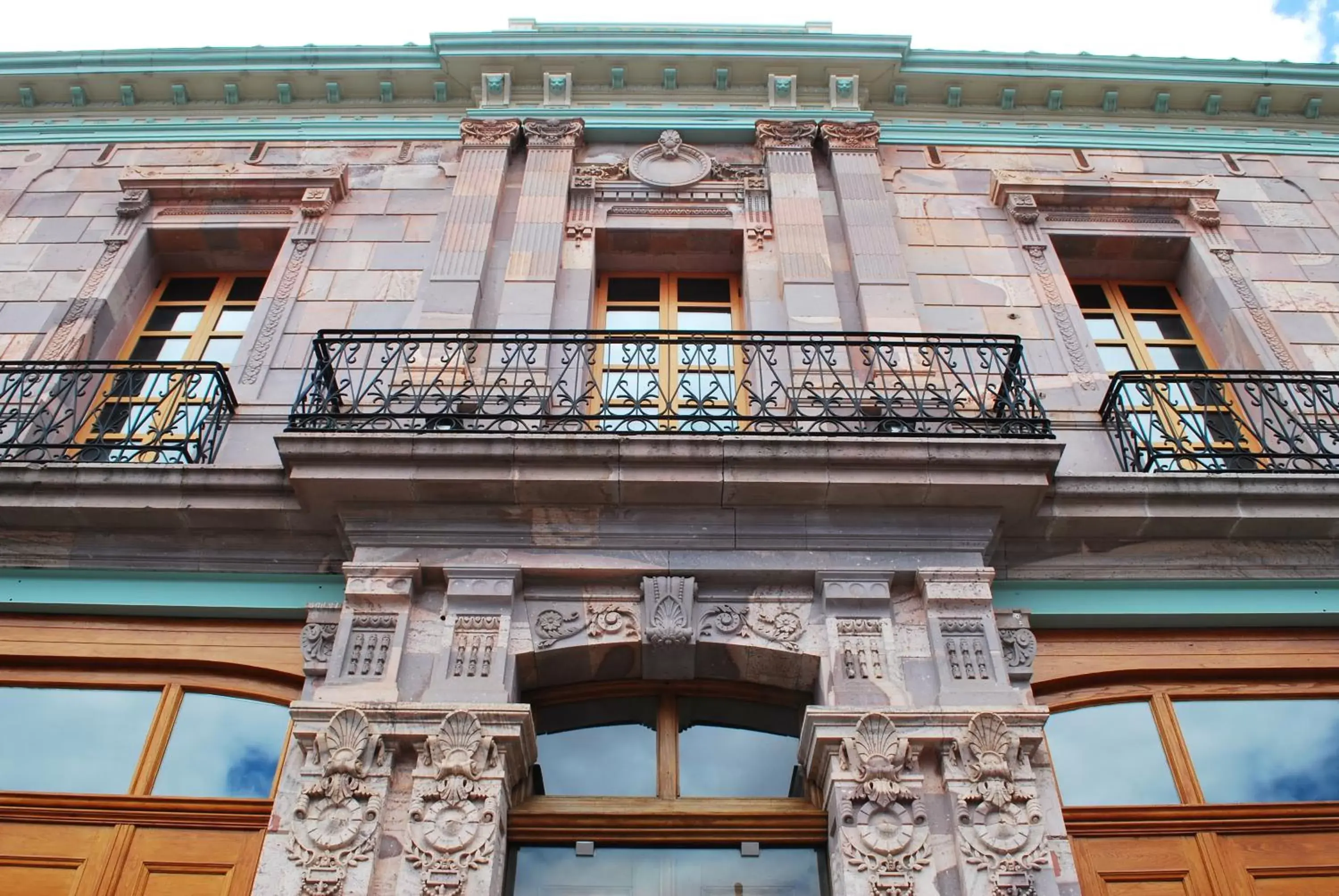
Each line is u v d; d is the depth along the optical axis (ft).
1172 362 29.07
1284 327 28.09
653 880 17.79
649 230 30.17
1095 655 20.84
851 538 20.48
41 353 26.45
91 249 29.68
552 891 17.60
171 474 21.20
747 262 29.25
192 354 28.30
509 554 20.22
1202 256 30.17
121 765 19.26
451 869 15.89
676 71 34.96
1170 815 18.76
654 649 19.29
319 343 22.85
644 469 20.30
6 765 19.15
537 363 25.44
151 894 17.52
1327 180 33.35
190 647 20.56
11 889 17.48
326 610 20.06
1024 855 16.19
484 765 16.99
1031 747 17.46
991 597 19.62
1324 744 20.11
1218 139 34.68
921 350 24.31
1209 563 21.61
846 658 18.84
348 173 32.32
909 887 15.93
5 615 21.04
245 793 18.92
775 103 34.60
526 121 33.19
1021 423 21.52
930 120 34.99
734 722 20.17
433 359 25.40
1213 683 20.86
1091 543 21.62
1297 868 18.21
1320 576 21.53
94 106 35.06
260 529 21.38
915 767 17.20
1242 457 22.49
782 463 20.39
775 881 17.78
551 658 19.24
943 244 30.22
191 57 34.73
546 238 29.35
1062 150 33.99
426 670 18.61
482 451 20.21
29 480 21.18
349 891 15.64
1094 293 31.37
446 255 28.63
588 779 19.22
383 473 20.26
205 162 32.99
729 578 20.12
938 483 20.38
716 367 27.94
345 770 16.71
